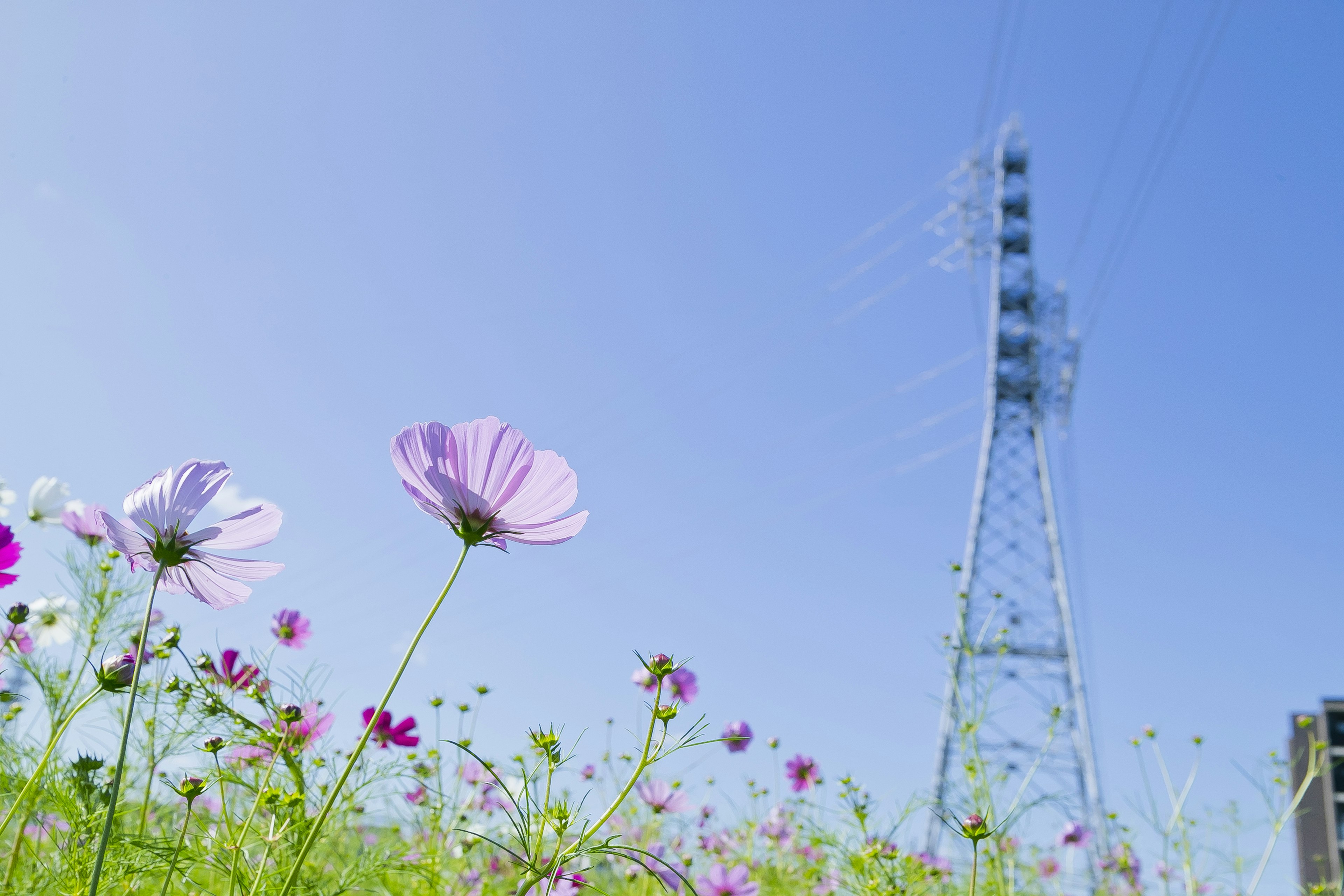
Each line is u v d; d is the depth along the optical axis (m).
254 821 0.62
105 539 0.75
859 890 0.87
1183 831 1.13
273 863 0.62
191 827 0.59
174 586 0.46
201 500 0.46
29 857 0.57
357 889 0.72
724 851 1.10
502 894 0.75
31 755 0.61
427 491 0.43
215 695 0.63
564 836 0.51
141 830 0.61
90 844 0.56
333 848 0.71
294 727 0.64
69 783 0.57
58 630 0.71
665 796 0.95
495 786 0.74
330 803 0.37
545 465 0.45
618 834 0.46
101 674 0.47
